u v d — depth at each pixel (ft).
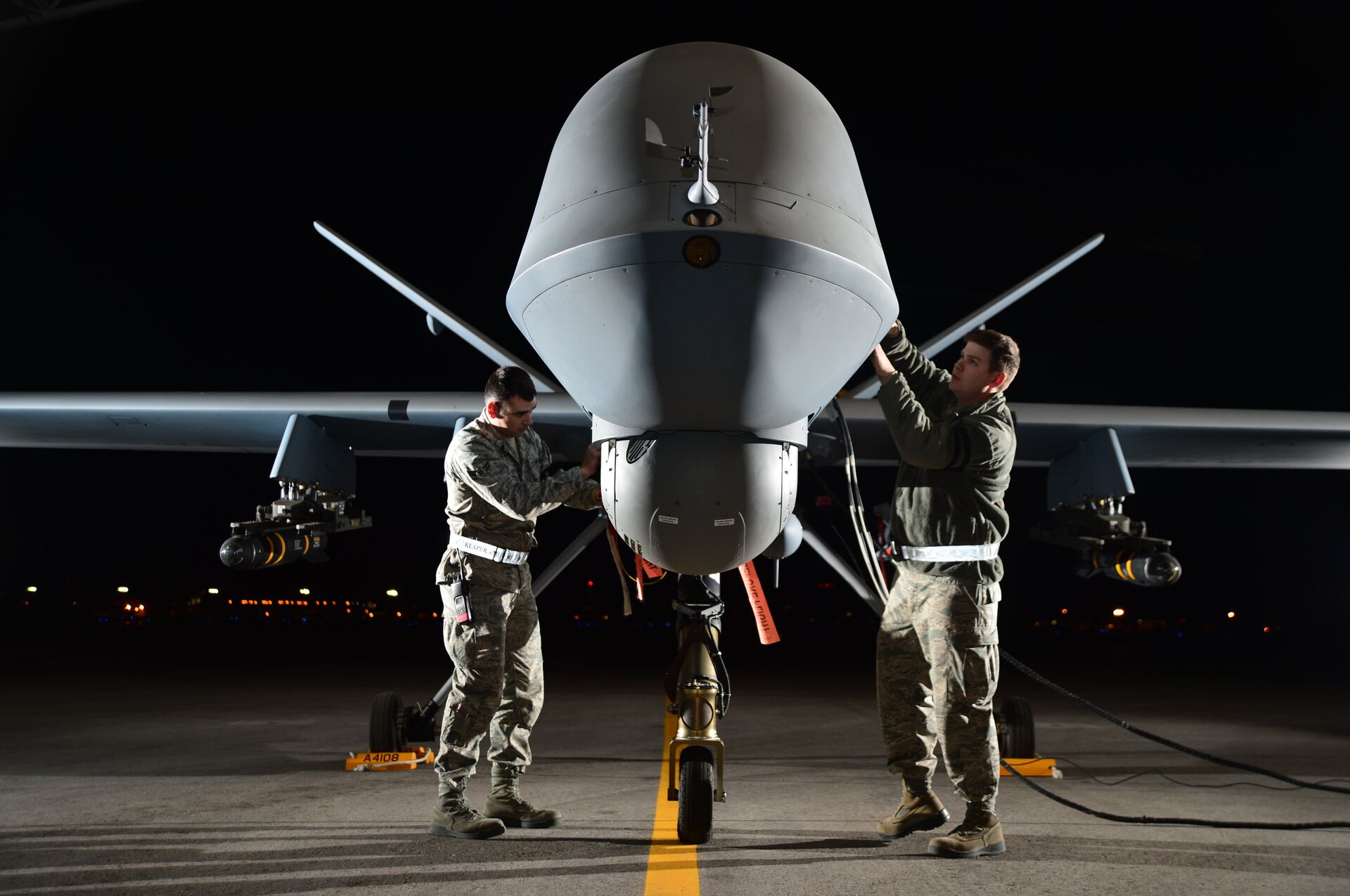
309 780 15.90
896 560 11.78
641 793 14.70
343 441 23.90
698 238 8.71
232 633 82.89
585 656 60.75
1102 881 9.67
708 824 11.12
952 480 11.18
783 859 10.50
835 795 14.56
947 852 10.61
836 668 49.47
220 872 9.82
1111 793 14.99
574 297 9.40
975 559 11.06
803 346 9.46
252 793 14.65
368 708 27.12
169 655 53.01
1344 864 10.39
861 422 19.93
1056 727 23.75
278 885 9.34
